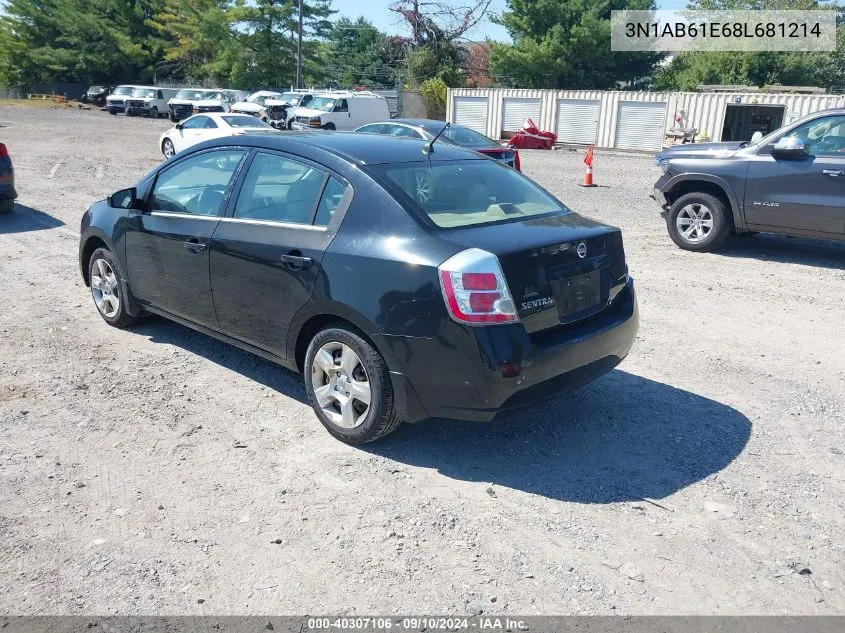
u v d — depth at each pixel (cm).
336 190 439
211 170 519
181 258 521
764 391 533
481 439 452
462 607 305
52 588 311
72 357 565
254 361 567
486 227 417
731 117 3052
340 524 360
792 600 313
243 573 324
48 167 1775
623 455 436
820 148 878
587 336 419
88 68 6266
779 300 762
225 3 5747
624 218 1264
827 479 412
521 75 4512
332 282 419
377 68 6219
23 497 377
